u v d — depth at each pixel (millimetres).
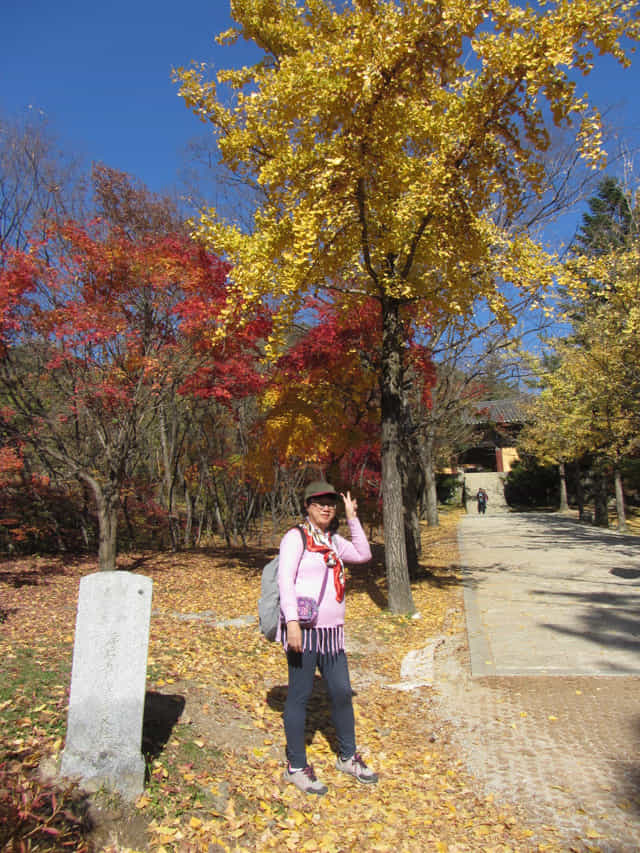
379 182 7340
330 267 7809
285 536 3584
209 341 10016
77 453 13141
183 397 14055
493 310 7938
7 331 9562
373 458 18000
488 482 44562
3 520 12641
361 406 11383
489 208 7832
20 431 10945
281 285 7000
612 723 4398
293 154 7176
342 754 3709
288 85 6586
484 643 6863
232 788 3324
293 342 12492
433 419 12461
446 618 8375
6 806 2590
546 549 17078
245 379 10984
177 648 5730
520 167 7156
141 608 3180
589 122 6305
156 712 4004
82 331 9414
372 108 6551
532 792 3482
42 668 4562
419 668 6039
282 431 10680
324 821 3178
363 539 3842
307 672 3514
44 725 3553
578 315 17453
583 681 5402
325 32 7672
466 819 3232
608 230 16781
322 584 3553
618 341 15570
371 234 7992
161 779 3234
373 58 6336
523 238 7945
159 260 9555
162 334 10516
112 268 9578
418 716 4797
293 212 6930
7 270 9109
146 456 16781
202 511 17688
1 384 11500
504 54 6164
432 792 3525
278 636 3604
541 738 4227
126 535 16328
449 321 9820
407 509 11930
